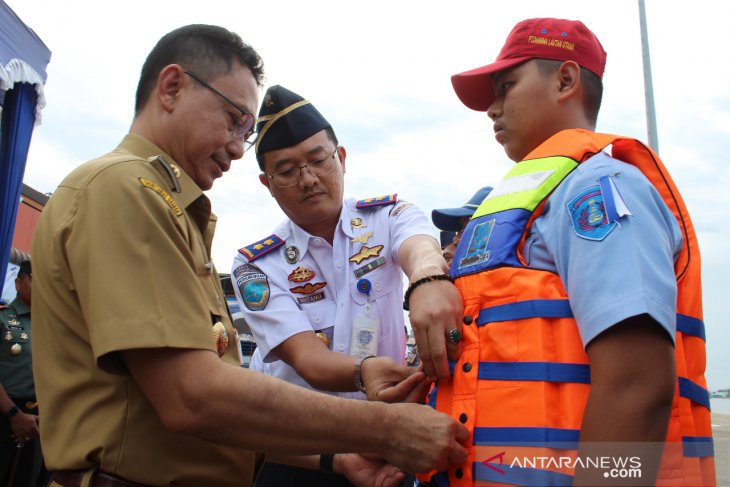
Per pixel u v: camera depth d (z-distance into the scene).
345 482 2.48
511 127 1.73
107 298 1.40
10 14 4.79
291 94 2.53
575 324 1.34
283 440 1.44
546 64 1.68
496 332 1.42
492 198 1.62
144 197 1.50
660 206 1.41
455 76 1.83
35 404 4.90
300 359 2.30
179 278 1.47
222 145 1.83
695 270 1.45
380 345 2.49
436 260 2.00
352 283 2.51
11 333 4.92
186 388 1.39
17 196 5.31
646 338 1.21
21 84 5.29
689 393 1.36
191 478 1.55
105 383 1.50
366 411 1.48
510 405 1.35
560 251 1.37
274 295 2.50
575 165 1.49
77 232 1.48
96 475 1.48
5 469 4.64
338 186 2.56
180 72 1.78
